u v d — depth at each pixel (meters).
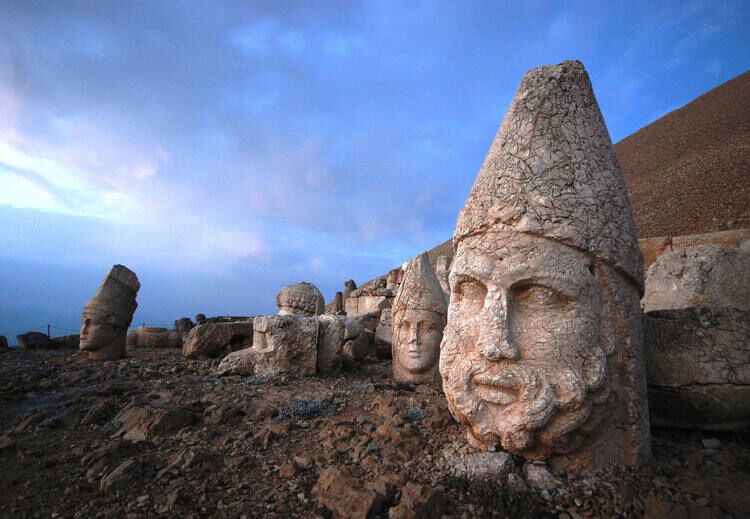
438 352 6.73
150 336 12.99
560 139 3.33
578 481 3.01
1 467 3.63
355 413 5.12
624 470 3.14
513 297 3.25
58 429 4.68
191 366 8.59
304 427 4.54
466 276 3.41
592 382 2.98
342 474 3.13
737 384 3.68
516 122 3.49
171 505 2.91
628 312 3.30
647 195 28.41
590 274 3.19
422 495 2.79
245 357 7.40
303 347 7.46
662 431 4.02
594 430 3.07
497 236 3.28
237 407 4.95
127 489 3.16
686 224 20.73
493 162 3.51
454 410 3.45
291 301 10.13
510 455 3.18
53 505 2.99
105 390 6.03
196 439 4.21
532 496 2.84
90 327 9.34
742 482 3.00
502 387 3.10
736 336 3.82
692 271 4.78
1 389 6.41
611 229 3.24
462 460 3.29
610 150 3.53
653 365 3.93
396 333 6.90
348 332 8.86
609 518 2.67
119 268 9.92
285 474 3.36
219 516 2.82
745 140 28.70
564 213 3.15
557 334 3.07
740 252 4.84
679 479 3.09
